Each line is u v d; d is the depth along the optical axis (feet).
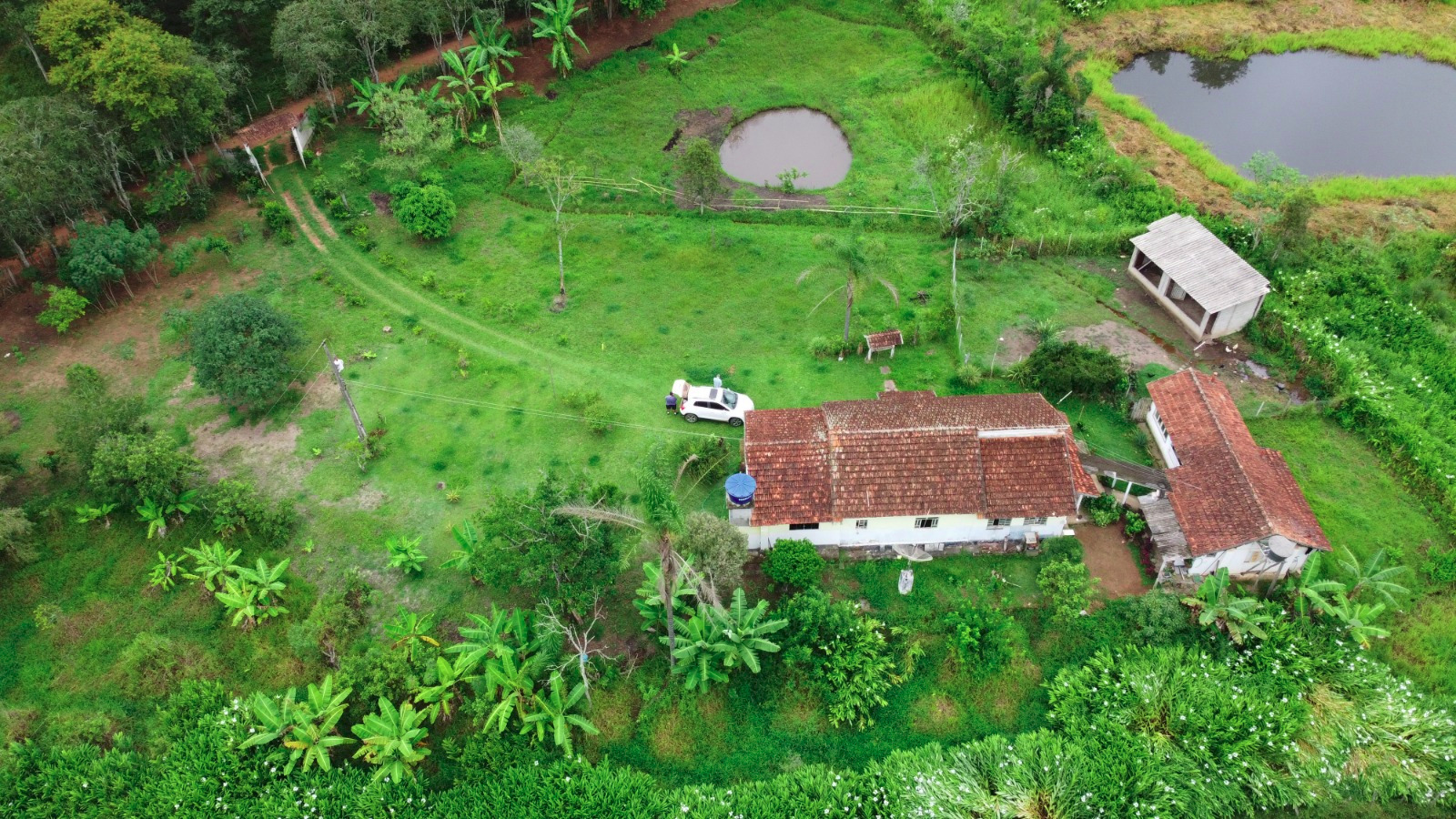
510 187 183.21
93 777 100.37
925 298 160.76
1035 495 119.44
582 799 98.89
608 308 159.74
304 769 100.53
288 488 130.93
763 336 154.92
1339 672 109.09
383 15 185.57
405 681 106.11
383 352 150.71
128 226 167.84
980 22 220.02
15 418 138.51
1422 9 235.61
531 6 214.69
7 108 152.05
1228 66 226.58
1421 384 142.72
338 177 183.83
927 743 106.93
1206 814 98.02
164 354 149.69
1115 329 155.53
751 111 206.08
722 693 109.91
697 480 130.62
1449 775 102.37
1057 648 114.21
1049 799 99.25
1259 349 151.02
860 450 120.57
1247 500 116.98
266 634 115.34
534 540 108.06
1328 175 189.26
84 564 121.49
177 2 197.67
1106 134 198.70
